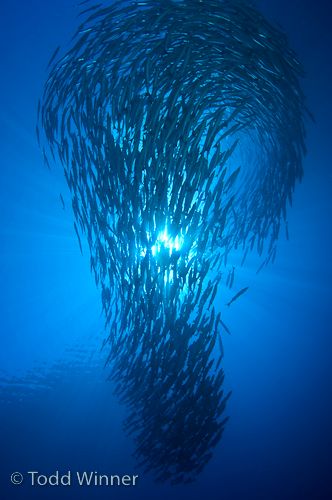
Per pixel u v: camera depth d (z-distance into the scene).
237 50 2.42
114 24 2.34
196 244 2.23
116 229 2.28
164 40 2.28
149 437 2.65
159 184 2.12
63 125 2.38
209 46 2.39
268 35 2.52
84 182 2.28
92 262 2.45
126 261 2.29
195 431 2.53
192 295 2.28
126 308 2.46
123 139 2.16
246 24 2.44
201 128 2.13
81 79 2.35
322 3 3.34
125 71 2.36
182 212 2.12
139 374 2.60
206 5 2.39
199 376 2.44
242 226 3.17
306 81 3.29
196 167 2.10
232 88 2.54
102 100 2.21
